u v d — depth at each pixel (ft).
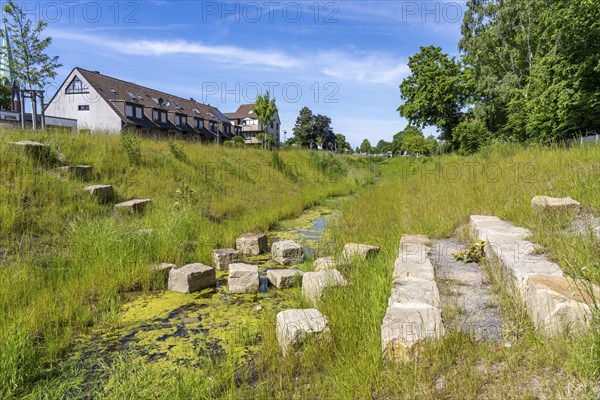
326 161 81.87
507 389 7.58
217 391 10.16
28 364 11.38
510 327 10.05
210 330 14.39
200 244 24.77
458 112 107.34
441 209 25.16
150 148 42.22
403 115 115.24
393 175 75.41
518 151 41.39
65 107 119.34
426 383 8.27
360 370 9.29
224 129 183.01
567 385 7.20
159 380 10.80
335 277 16.01
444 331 9.87
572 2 48.62
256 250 25.25
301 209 42.80
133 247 21.02
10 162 25.44
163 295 18.16
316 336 11.56
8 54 56.34
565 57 50.08
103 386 10.84
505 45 78.89
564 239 13.33
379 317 12.14
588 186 19.53
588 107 47.55
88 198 26.13
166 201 31.04
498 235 16.12
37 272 17.53
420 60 110.52
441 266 16.03
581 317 8.55
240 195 42.06
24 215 21.77
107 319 15.16
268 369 11.20
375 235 24.38
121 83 134.21
